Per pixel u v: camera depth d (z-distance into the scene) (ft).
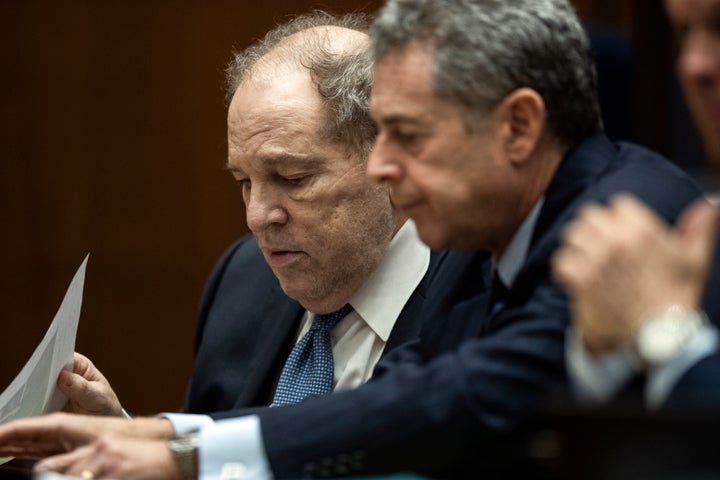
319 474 18.28
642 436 12.73
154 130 52.60
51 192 53.88
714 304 15.75
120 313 53.36
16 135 53.93
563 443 13.05
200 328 29.19
